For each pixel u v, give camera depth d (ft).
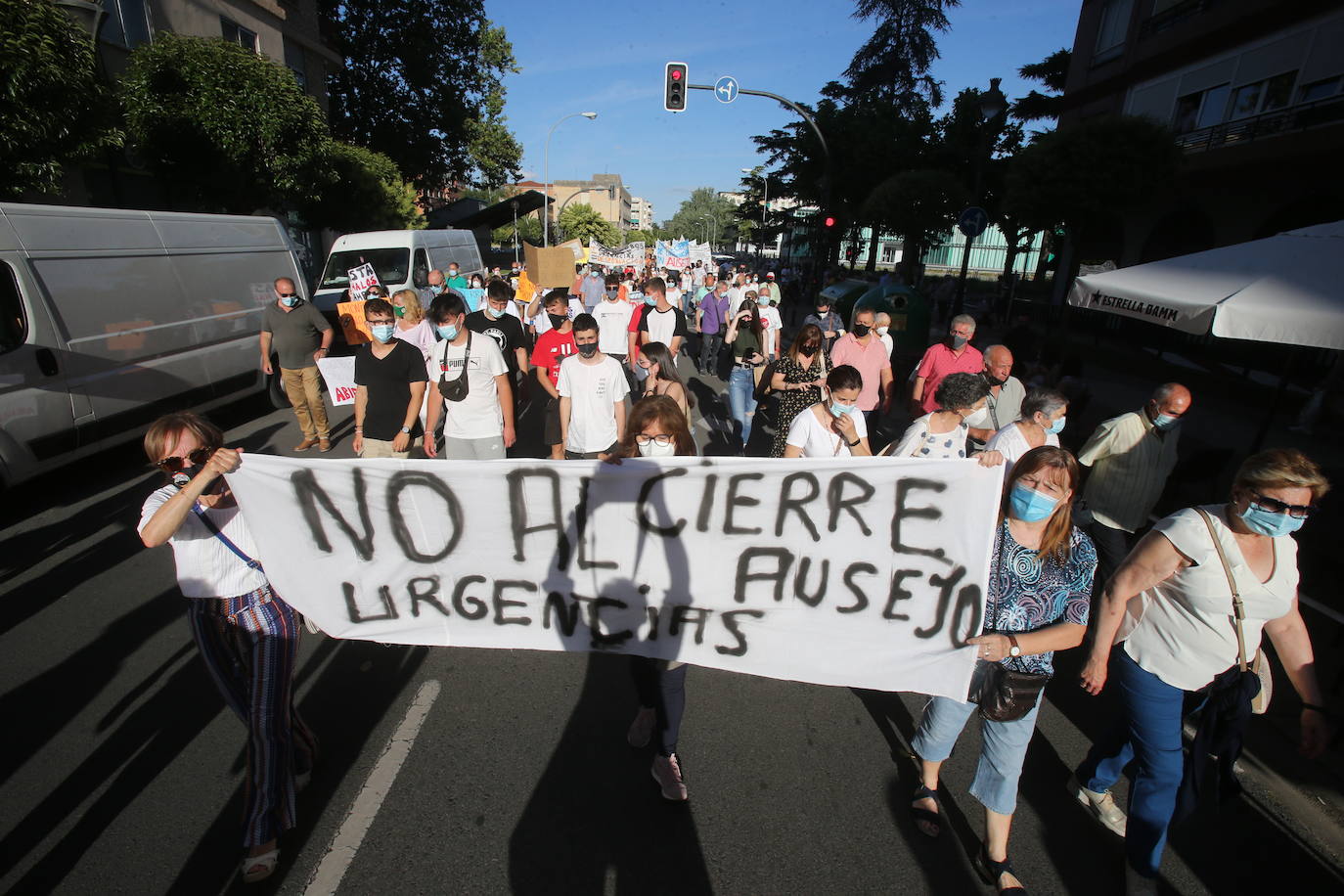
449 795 9.41
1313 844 9.32
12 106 25.59
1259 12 49.29
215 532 8.02
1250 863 8.95
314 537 9.51
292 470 9.18
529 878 8.18
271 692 8.20
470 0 99.55
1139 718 8.11
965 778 10.18
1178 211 58.34
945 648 9.20
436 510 9.52
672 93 51.42
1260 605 7.51
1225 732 7.72
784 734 11.00
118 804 9.16
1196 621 7.66
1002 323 76.33
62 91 26.66
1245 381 39.63
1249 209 51.24
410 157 101.76
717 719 11.34
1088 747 10.98
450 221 109.60
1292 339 13.43
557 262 52.29
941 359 19.03
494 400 16.62
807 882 8.27
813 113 105.70
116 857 8.35
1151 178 43.93
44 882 7.99
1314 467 6.93
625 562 9.74
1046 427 12.70
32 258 19.19
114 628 13.44
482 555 9.74
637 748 10.44
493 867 8.32
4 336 18.33
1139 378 46.01
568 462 9.33
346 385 20.34
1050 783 10.16
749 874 8.36
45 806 9.11
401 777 9.73
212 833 8.72
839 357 21.95
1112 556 13.78
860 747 10.71
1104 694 12.45
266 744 8.08
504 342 22.50
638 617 9.93
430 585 9.87
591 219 247.50
